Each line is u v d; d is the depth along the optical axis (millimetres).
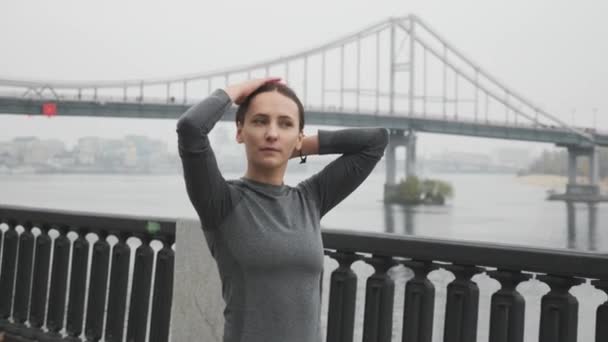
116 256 3076
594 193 75375
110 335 3062
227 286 1627
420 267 2326
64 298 3279
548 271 2039
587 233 46938
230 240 1587
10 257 3512
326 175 1777
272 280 1572
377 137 1808
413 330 2326
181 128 1543
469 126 70500
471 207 70938
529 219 57906
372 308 2416
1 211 3500
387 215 59594
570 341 2049
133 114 52875
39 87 50062
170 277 2924
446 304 2270
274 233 1584
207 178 1558
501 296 2160
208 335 2764
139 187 80312
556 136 71625
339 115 62875
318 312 1645
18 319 3447
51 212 3277
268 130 1623
